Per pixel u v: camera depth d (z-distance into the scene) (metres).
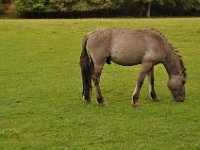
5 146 10.21
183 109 13.41
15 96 15.42
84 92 14.00
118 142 10.46
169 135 10.94
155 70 20.34
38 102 14.51
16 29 34.56
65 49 26.89
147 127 11.54
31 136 10.91
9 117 12.68
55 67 21.41
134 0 65.50
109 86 17.12
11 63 22.36
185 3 68.25
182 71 14.01
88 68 13.67
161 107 13.65
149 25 36.59
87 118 12.44
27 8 64.44
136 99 13.65
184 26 35.72
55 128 11.54
